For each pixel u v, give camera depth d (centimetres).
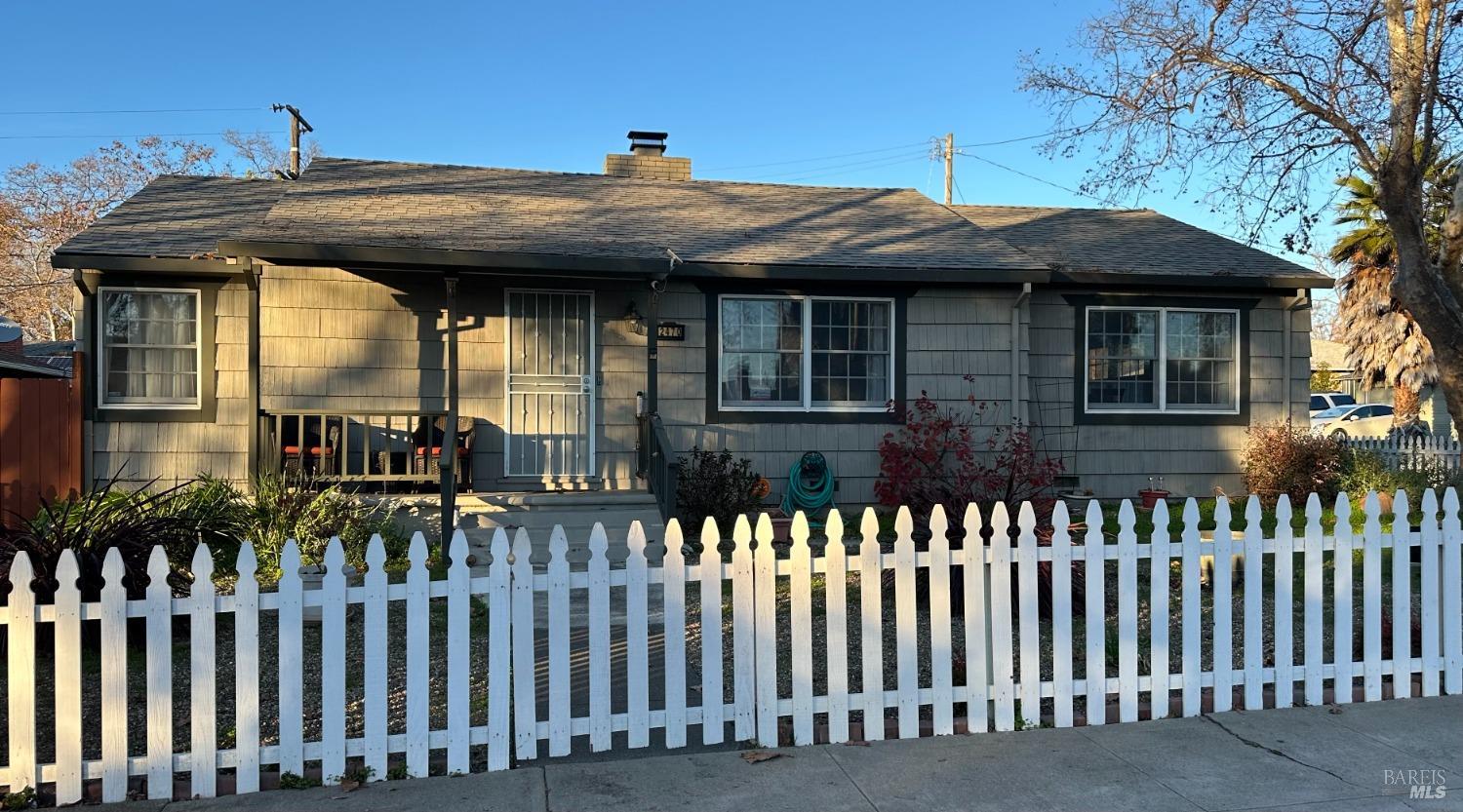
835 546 473
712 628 463
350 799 407
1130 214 1661
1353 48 946
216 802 405
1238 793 419
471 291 1150
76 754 402
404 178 1375
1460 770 443
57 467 1039
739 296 1198
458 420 1144
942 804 407
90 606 406
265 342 1091
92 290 1059
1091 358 1308
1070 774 438
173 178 1411
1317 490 1277
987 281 1198
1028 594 493
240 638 416
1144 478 1315
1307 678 530
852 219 1404
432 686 548
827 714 510
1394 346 2553
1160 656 512
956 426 1213
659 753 459
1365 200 2395
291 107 1925
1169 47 989
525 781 426
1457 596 552
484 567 868
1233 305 1337
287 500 891
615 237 1174
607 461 1178
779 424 1206
